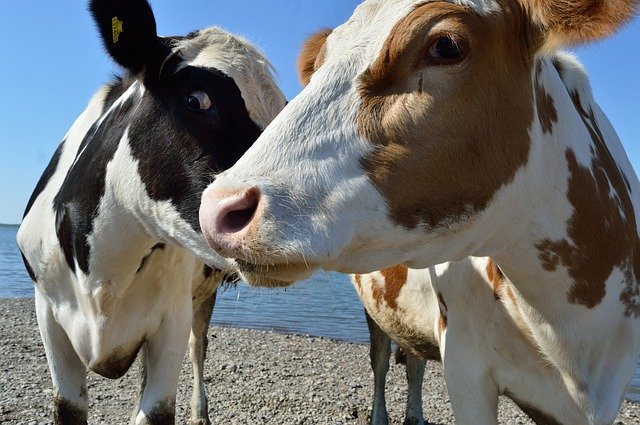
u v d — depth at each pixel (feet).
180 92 3.97
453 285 3.76
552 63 3.41
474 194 2.75
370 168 2.60
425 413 7.97
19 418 6.84
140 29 4.06
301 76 4.02
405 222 2.68
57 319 4.69
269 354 11.96
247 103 3.89
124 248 4.30
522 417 7.89
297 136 2.60
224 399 8.29
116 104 4.50
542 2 2.69
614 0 2.51
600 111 4.03
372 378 10.12
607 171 3.49
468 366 3.75
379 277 5.09
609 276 3.32
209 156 3.83
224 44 4.07
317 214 2.54
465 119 2.65
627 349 3.49
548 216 3.11
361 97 2.64
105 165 4.29
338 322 17.21
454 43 2.58
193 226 3.85
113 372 4.68
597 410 3.42
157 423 4.42
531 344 3.51
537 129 2.96
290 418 7.47
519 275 3.26
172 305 4.57
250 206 2.51
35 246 4.73
